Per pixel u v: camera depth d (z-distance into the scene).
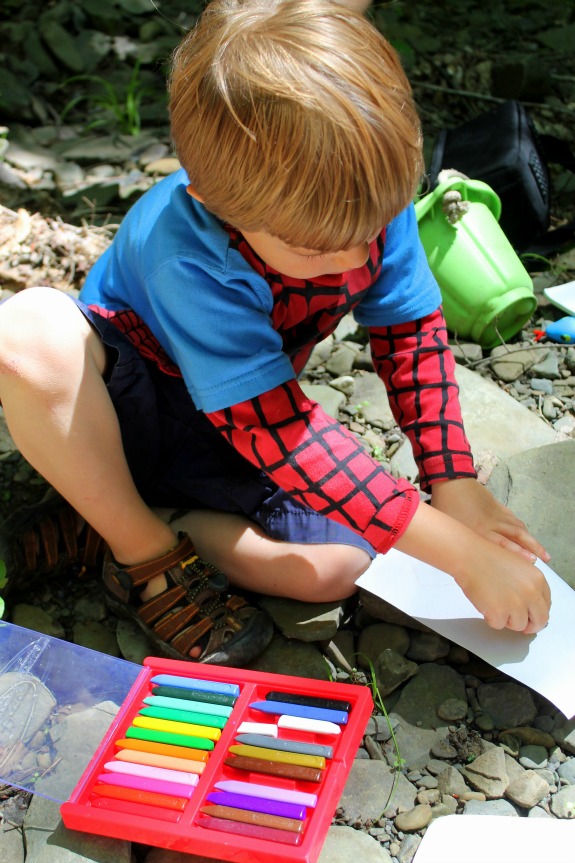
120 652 1.43
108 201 2.32
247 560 1.43
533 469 1.55
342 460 1.17
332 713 1.17
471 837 1.10
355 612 1.45
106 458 1.31
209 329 1.16
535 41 2.98
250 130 0.92
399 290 1.40
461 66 2.84
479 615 1.35
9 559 1.46
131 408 1.37
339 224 0.95
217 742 1.17
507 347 1.92
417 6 3.10
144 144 2.51
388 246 1.36
